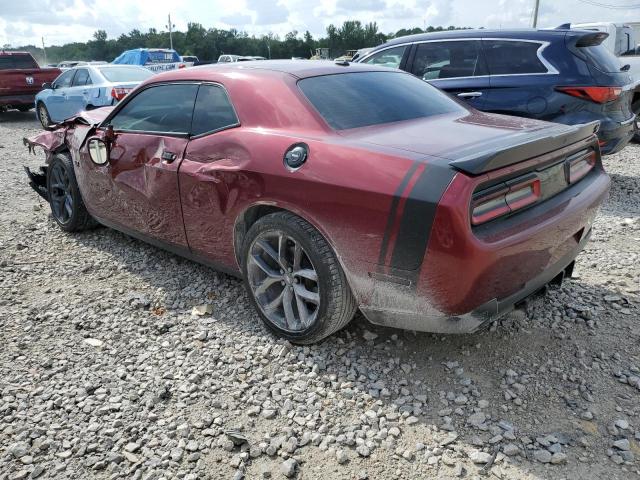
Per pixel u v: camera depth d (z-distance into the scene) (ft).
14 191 22.89
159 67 68.39
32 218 19.04
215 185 10.98
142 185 13.06
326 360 10.04
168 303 12.45
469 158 7.90
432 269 8.14
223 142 10.94
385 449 7.93
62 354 10.53
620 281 12.87
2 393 9.36
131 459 7.88
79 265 14.82
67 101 40.83
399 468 7.59
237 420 8.63
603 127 18.62
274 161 9.87
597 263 13.99
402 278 8.49
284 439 8.15
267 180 9.92
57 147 16.71
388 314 9.02
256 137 10.41
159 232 13.23
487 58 20.20
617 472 7.39
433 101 12.00
